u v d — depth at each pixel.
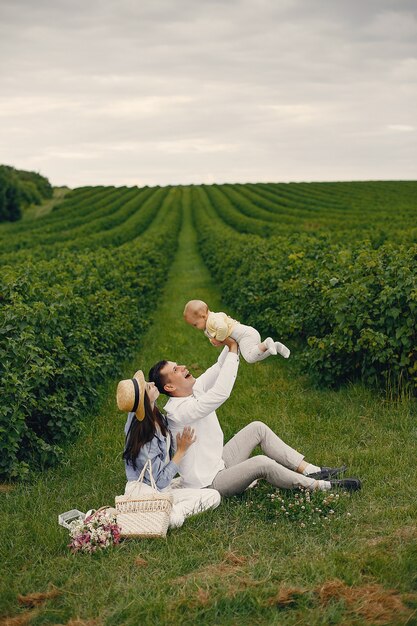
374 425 7.04
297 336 10.91
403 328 7.57
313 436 6.84
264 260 15.17
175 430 5.14
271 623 3.65
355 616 3.67
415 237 21.22
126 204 80.25
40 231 50.94
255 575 4.15
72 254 19.08
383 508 5.06
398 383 7.70
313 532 4.72
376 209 59.38
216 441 5.21
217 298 19.77
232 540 4.67
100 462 6.46
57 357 7.78
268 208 62.72
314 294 9.98
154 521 4.67
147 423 4.95
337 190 92.88
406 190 91.44
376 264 8.67
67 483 6.03
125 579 4.25
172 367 5.20
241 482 5.13
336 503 4.98
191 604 3.85
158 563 4.38
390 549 4.39
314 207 62.81
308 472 5.35
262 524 4.86
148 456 4.95
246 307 14.12
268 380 9.23
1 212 82.31
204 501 4.97
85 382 8.08
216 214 65.56
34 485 5.95
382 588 3.91
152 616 3.78
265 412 7.75
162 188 113.94
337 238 23.44
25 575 4.35
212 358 11.47
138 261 19.31
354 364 8.28
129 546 4.64
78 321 9.34
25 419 6.91
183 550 4.53
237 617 3.74
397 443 6.45
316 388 8.53
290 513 4.93
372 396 7.84
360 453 6.21
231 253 20.89
